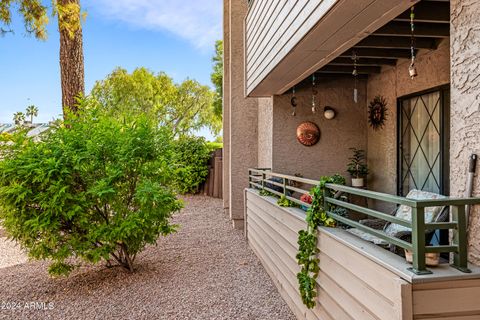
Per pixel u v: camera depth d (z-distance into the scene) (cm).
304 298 297
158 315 359
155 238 499
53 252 448
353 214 562
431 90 429
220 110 2178
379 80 549
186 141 1289
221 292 416
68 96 734
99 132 471
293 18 349
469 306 169
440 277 168
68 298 411
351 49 439
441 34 364
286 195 405
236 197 789
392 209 521
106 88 2222
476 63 180
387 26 355
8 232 453
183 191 1254
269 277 465
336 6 256
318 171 600
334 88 600
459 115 191
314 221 285
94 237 445
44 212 427
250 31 586
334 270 252
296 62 404
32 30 702
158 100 2344
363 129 600
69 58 738
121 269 507
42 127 541
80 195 445
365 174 571
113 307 381
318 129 599
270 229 459
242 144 791
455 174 194
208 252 593
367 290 204
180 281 455
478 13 179
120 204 469
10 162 430
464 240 176
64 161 442
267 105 664
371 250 209
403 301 167
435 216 318
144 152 479
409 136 483
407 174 489
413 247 175
